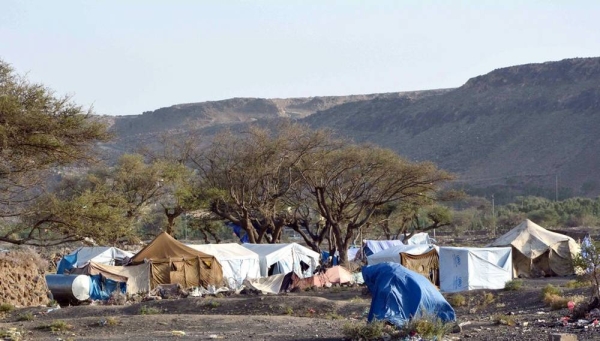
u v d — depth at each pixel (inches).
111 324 1800.0
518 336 1243.8
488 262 2706.7
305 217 4527.6
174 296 2723.9
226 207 4195.4
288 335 1470.2
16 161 1956.2
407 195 4370.1
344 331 1338.6
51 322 1846.7
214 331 1647.4
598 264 1478.8
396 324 1272.1
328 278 3058.6
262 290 2893.7
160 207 4606.3
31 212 2004.2
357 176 4163.4
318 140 4190.5
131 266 2819.9
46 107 1935.3
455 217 7608.3
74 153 1993.1
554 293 1995.6
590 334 1224.2
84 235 2033.7
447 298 2332.7
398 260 2977.4
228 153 4156.0
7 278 2492.6
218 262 3038.9
